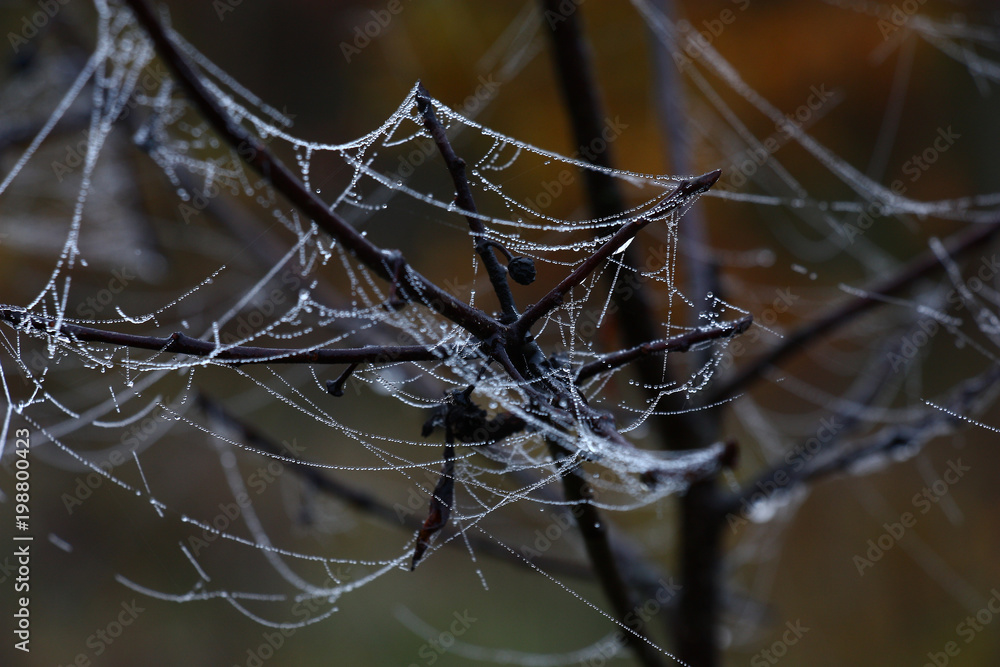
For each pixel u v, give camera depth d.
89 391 1.98
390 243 1.75
